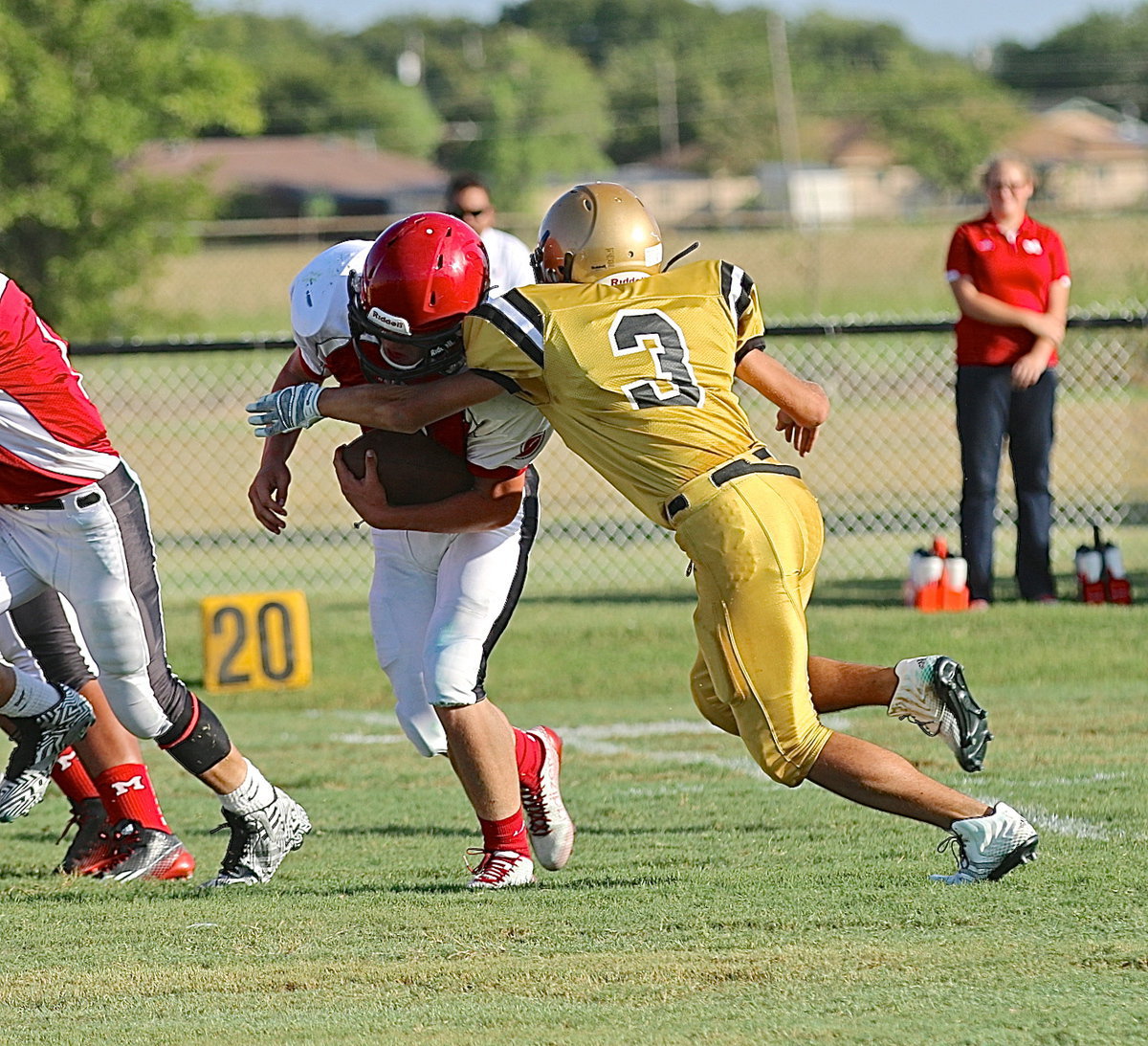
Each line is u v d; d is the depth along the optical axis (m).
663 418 14.70
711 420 14.84
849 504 48.94
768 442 56.84
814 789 21.25
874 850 17.20
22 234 84.00
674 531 14.89
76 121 81.94
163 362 72.38
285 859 18.25
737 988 12.25
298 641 31.67
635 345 14.88
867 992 11.96
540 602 38.91
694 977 12.57
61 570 16.17
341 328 16.11
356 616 38.25
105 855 17.88
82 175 81.88
